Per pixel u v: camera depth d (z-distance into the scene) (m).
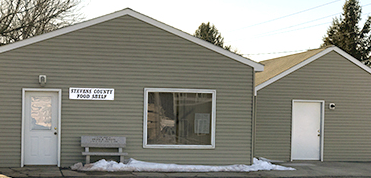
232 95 11.45
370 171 11.73
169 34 11.11
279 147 13.41
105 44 10.79
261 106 13.35
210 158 11.34
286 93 13.50
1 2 20.23
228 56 11.41
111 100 10.81
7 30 20.31
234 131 11.46
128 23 10.91
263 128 13.33
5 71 10.27
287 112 13.50
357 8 33.28
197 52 11.26
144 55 10.98
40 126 10.59
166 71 11.10
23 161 10.40
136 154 10.95
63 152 10.55
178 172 10.42
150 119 11.06
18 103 10.34
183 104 11.27
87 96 10.68
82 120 10.66
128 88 10.91
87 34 10.70
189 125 11.28
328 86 13.74
